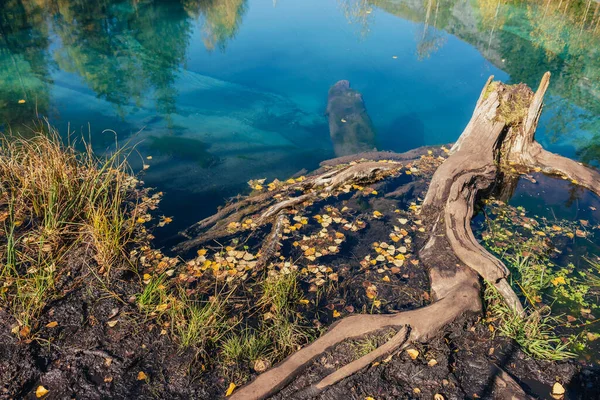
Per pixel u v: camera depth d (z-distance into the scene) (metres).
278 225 4.42
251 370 3.01
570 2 12.38
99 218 4.03
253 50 11.56
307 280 3.80
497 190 5.30
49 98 8.10
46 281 3.55
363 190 5.25
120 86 8.97
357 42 11.96
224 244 4.27
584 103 8.07
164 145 6.54
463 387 2.90
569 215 4.86
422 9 14.25
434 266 3.85
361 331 3.17
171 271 3.84
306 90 9.30
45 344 3.09
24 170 4.70
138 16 13.83
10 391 2.80
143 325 3.27
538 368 3.05
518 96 5.76
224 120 7.71
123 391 2.84
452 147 6.05
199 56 11.08
